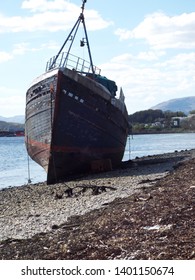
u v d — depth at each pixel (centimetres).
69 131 2991
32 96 3238
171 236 1088
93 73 3391
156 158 4575
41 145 3119
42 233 1412
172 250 983
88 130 3089
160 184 2020
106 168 3259
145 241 1077
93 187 2269
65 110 2931
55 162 3002
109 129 3266
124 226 1255
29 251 1175
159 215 1295
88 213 1639
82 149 3097
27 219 1728
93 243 1133
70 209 1845
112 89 3553
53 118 2919
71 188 2289
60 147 2986
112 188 2238
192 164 2928
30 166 5603
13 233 1503
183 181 1998
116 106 3316
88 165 3186
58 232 1401
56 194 2248
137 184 2350
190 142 11531
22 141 15962
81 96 2978
